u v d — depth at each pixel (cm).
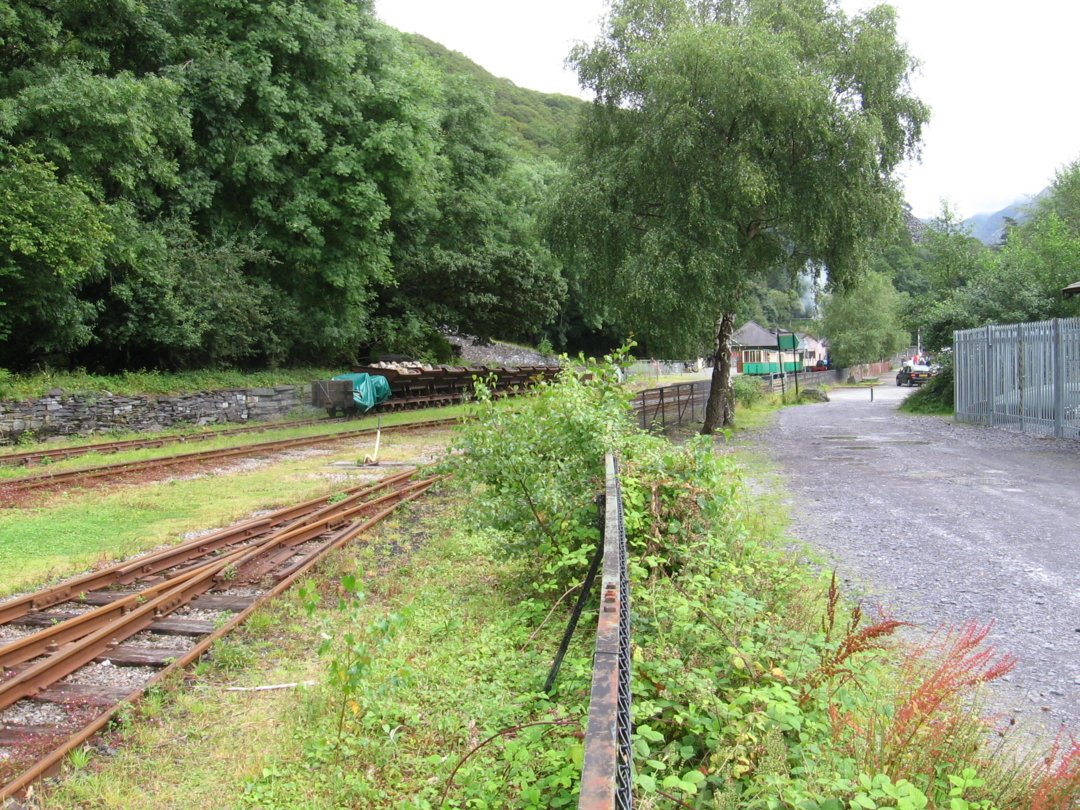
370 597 716
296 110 2970
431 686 511
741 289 2022
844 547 850
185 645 598
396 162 3253
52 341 2278
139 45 2672
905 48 2006
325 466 1650
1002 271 2838
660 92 1897
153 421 2438
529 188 5684
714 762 352
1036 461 1481
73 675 543
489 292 4184
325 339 3306
